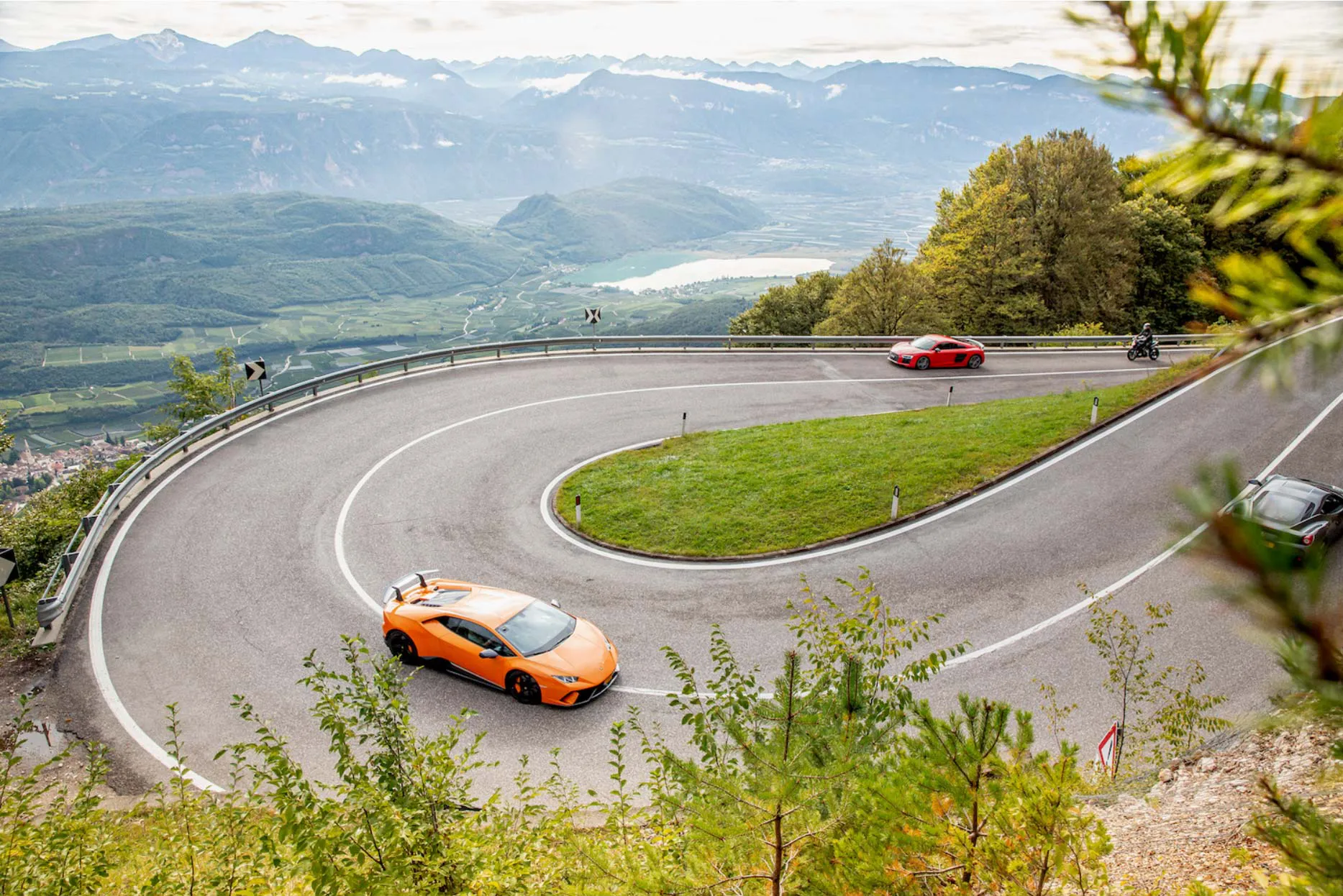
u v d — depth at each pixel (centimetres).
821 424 3019
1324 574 123
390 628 1662
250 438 2862
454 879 648
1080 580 1905
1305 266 111
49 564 2227
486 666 1562
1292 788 793
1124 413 2855
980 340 4553
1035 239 5253
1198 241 5350
